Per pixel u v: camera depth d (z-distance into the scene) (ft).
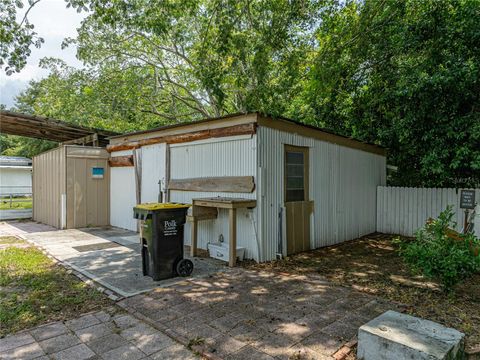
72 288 13.51
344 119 32.24
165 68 45.70
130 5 22.30
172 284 14.06
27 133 35.17
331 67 24.34
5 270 15.96
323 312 11.20
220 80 21.93
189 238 22.18
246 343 9.05
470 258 12.34
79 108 42.14
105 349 8.77
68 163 29.09
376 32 24.97
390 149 30.63
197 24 36.70
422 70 23.91
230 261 16.97
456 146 23.29
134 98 44.83
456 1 22.65
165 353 8.60
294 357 8.33
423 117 24.26
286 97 23.03
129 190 28.53
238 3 21.70
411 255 13.34
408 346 7.41
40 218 34.35
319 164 22.43
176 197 23.11
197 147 21.36
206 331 9.75
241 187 18.19
